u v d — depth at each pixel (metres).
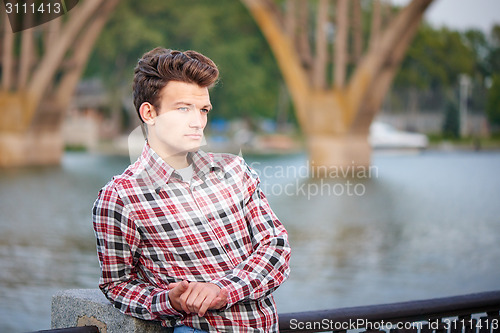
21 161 37.28
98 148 53.84
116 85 57.66
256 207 1.96
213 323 1.83
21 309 7.59
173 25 56.25
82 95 61.12
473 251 11.30
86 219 15.62
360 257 10.63
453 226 14.15
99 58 57.44
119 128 58.19
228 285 1.78
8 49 37.31
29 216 16.09
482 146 52.03
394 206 17.83
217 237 1.86
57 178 28.23
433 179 25.75
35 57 37.41
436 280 9.07
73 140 55.88
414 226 14.13
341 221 14.81
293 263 10.20
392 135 42.81
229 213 1.89
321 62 31.72
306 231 13.32
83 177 28.69
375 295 8.25
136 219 1.84
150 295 1.83
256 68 57.56
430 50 61.31
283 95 64.69
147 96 1.87
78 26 35.22
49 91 38.41
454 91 62.06
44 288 8.62
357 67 30.97
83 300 2.07
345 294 8.26
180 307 1.78
